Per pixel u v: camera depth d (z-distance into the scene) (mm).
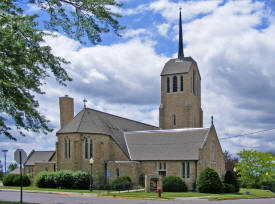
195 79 89688
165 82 88062
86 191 47656
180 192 50875
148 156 59719
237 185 56031
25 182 59781
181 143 59594
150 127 88625
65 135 58438
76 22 17656
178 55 90500
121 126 70875
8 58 15406
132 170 57188
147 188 48969
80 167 56375
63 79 18812
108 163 59000
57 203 30062
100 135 59625
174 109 85812
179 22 92875
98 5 17375
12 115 17547
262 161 74000
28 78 17656
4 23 16266
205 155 56781
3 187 55188
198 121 90188
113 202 32219
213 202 35750
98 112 67250
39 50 17547
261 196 47469
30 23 16938
